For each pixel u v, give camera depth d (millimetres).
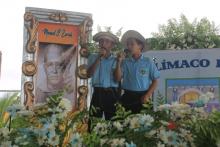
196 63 6898
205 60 6871
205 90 6820
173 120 2863
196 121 2814
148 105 2980
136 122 2809
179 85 6922
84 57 6180
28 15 6168
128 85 5398
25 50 6172
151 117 2811
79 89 6133
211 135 2713
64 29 6227
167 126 2801
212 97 2975
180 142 2736
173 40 10602
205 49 6875
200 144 2762
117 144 2736
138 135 2789
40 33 6203
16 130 2760
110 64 5516
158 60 7020
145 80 5387
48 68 6199
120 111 3006
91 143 2787
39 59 6199
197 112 2865
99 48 5598
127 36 5512
